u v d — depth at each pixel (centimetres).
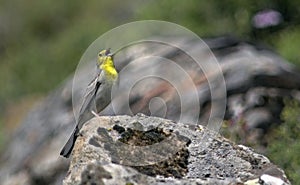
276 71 1401
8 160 1658
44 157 1517
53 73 2364
